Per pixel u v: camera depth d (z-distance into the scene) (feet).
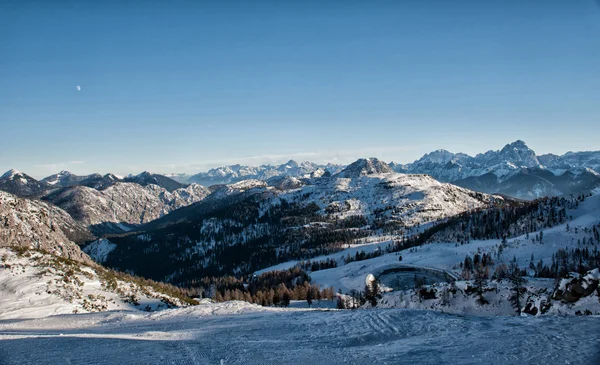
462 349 78.69
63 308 219.82
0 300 220.64
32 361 79.97
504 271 539.70
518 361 67.77
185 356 82.84
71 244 499.92
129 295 286.66
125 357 82.64
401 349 82.33
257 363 76.13
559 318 101.86
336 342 94.79
